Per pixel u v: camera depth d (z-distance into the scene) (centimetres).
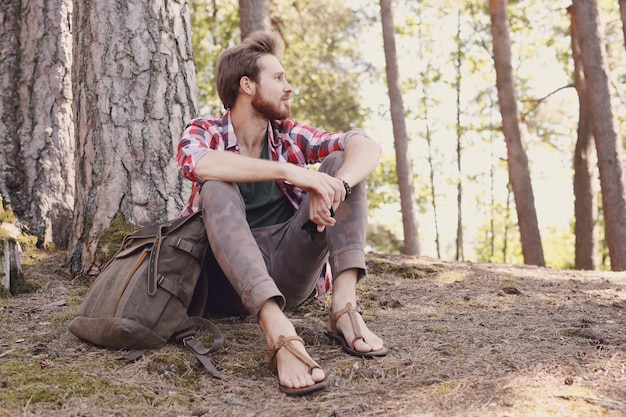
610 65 1421
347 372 192
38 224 420
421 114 2127
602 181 938
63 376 187
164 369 195
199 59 1424
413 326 254
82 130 350
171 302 210
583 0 948
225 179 207
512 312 286
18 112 438
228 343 225
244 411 170
